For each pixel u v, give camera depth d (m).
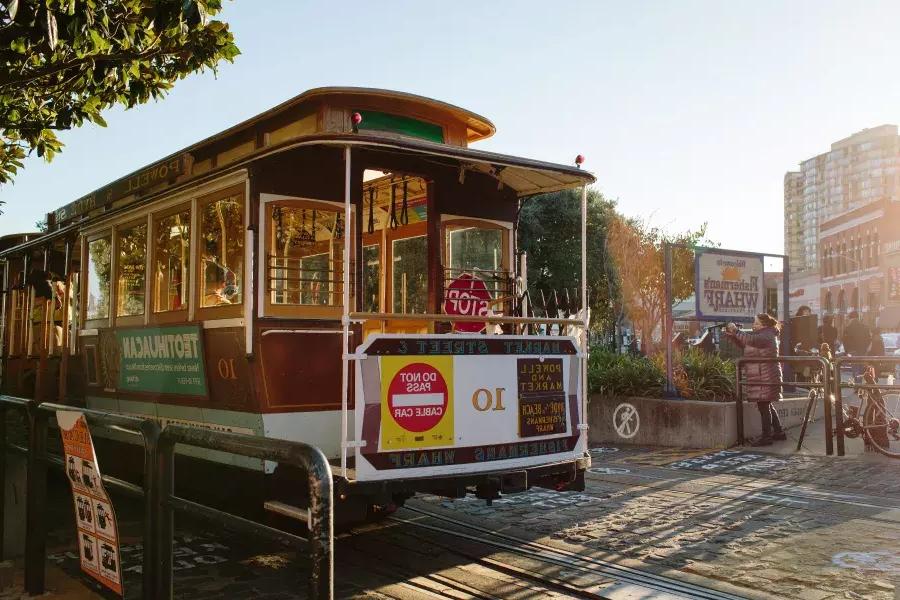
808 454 10.75
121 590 4.34
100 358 9.07
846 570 5.70
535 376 6.55
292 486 6.20
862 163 159.62
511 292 7.91
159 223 7.88
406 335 5.83
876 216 58.47
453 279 7.50
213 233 6.87
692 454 11.13
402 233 8.20
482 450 6.16
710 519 7.30
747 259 13.37
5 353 12.51
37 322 11.32
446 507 8.07
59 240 10.45
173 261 7.57
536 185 7.71
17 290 12.25
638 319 18.70
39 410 5.12
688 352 14.22
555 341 6.73
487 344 6.25
